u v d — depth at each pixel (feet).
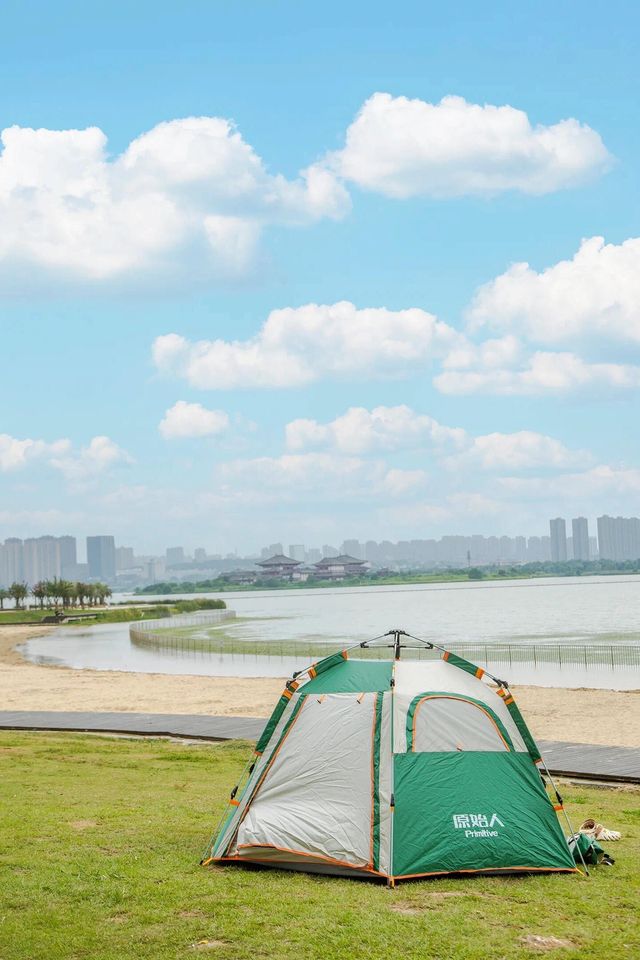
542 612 397.39
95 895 32.37
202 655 219.20
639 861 38.91
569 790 60.80
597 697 115.24
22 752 73.00
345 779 36.78
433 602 586.45
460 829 35.58
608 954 27.40
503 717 38.68
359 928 29.04
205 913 30.71
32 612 520.01
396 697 37.96
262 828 36.68
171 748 78.13
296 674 39.93
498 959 26.86
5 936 28.45
